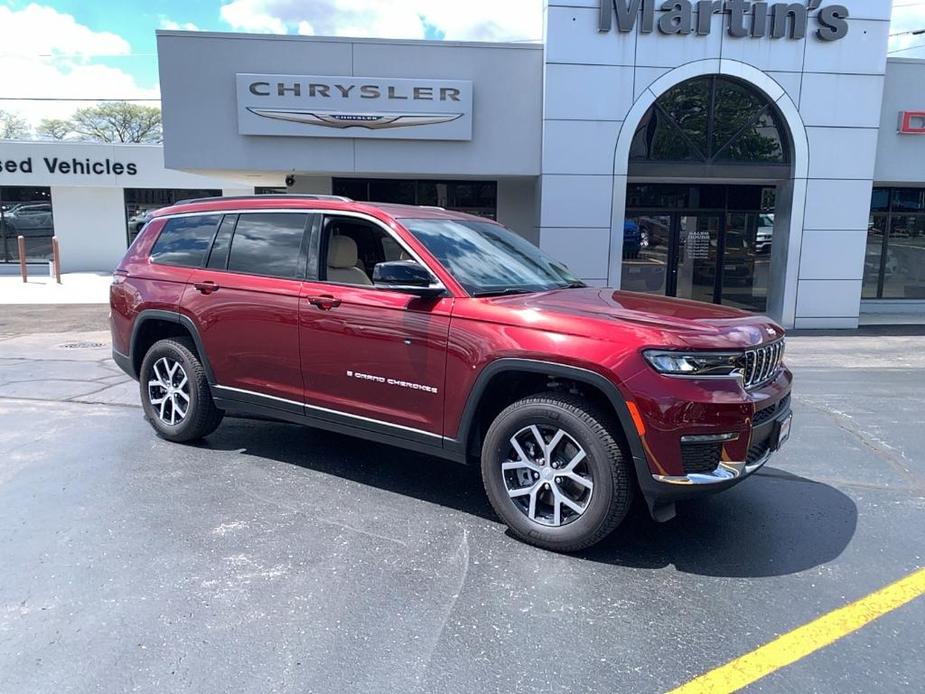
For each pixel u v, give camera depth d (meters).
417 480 5.04
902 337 12.84
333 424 4.80
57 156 23.23
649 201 15.56
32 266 24.20
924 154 14.25
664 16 12.77
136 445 5.68
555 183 13.17
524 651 3.00
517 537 4.11
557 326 3.84
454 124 13.02
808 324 13.84
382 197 15.97
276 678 2.78
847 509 4.65
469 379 4.07
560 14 12.71
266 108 12.64
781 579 3.68
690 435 3.55
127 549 3.85
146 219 6.23
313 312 4.73
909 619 3.31
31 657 2.88
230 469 5.17
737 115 13.42
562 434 3.84
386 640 3.06
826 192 13.45
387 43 12.83
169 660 2.88
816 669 2.90
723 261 15.78
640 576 3.68
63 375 8.47
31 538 3.96
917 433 6.46
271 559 3.77
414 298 4.34
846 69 13.11
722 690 2.76
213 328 5.29
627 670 2.88
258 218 5.28
